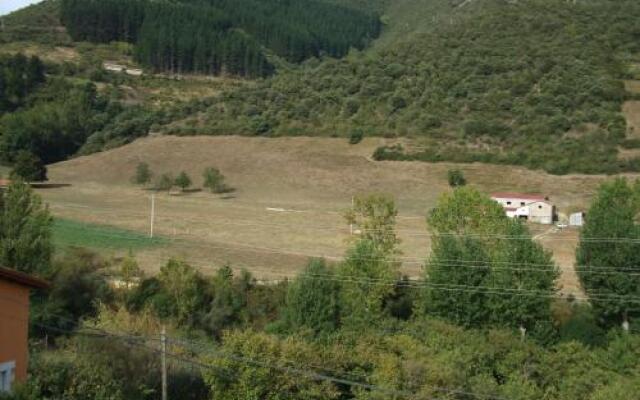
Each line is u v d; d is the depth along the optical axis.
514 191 102.75
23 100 158.25
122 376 37.22
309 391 40.28
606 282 55.38
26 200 52.34
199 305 59.25
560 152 112.81
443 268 56.47
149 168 124.44
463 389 41.78
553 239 80.50
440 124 127.81
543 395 43.66
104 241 77.12
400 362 41.97
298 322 54.25
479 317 55.34
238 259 72.31
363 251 57.47
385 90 143.12
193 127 141.88
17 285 24.84
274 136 134.50
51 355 36.12
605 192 58.28
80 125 146.50
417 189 107.69
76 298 54.88
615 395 40.47
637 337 48.59
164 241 78.50
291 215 93.44
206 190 112.31
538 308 54.47
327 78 153.50
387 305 60.88
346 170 117.00
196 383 41.59
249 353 39.78
